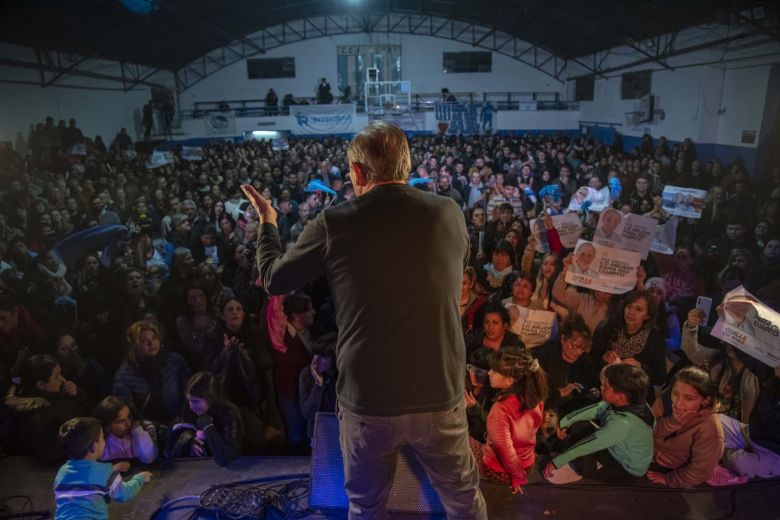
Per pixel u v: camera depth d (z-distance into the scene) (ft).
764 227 21.75
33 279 18.45
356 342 4.85
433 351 4.86
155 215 28.63
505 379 8.93
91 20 48.06
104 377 13.74
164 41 65.21
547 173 35.94
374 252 4.77
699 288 18.02
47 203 27.58
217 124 75.66
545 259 15.17
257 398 13.04
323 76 85.71
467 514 5.54
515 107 80.02
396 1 74.28
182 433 10.32
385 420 4.85
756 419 10.95
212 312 15.51
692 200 19.83
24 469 9.93
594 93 75.15
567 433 10.30
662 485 8.93
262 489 8.97
